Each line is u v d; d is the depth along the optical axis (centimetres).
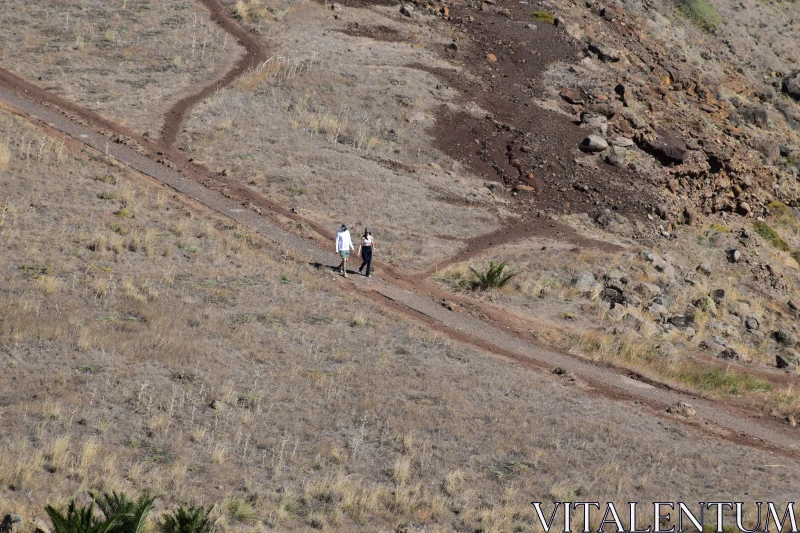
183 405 3425
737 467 3669
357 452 3325
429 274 5838
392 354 4362
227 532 2591
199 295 4672
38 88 7419
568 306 5753
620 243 7181
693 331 5825
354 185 6938
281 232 5916
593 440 3725
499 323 5256
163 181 6262
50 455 2858
